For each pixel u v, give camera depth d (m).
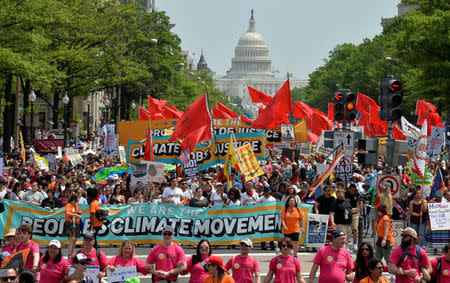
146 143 33.22
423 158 28.88
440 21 57.34
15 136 57.00
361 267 16.42
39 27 46.41
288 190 26.58
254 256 25.25
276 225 26.55
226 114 44.31
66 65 61.44
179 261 17.36
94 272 16.66
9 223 26.11
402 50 61.41
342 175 32.72
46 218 26.36
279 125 40.56
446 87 60.06
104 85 69.50
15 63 43.00
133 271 16.69
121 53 69.62
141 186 28.25
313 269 17.09
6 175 34.38
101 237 26.42
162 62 99.69
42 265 16.69
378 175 23.03
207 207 26.66
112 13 68.50
